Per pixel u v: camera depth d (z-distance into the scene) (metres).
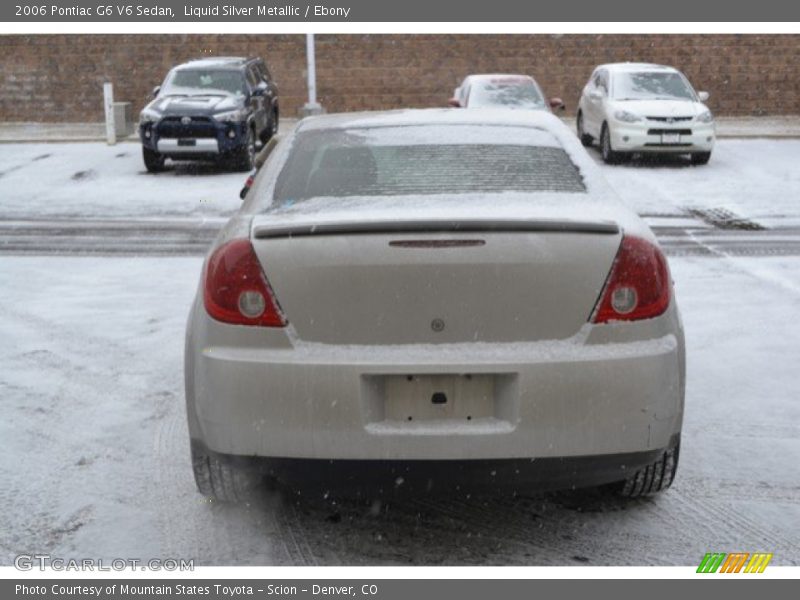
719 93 26.14
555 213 3.66
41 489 4.39
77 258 9.96
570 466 3.53
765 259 9.70
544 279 3.50
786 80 26.08
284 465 3.53
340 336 3.52
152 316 7.48
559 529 4.05
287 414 3.48
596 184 4.09
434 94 26.05
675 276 8.86
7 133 24.05
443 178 4.07
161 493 4.37
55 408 5.44
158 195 15.05
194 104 17.58
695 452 4.78
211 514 4.17
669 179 16.23
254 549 3.89
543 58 25.91
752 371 6.03
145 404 5.52
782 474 4.53
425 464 3.48
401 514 4.21
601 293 3.55
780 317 7.35
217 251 3.69
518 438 3.46
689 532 4.01
